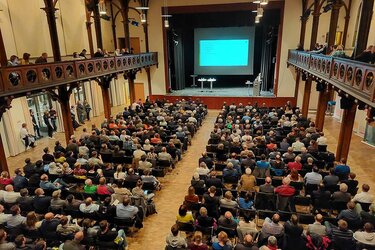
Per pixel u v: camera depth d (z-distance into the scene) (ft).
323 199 22.71
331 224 19.29
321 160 31.35
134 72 64.18
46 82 33.71
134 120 45.96
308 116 63.10
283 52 67.00
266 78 74.49
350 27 58.80
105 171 28.17
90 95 64.54
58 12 52.75
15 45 43.47
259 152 33.76
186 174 34.45
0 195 23.04
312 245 17.25
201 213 19.72
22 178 25.59
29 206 22.18
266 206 23.20
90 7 51.31
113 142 37.06
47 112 50.57
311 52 44.83
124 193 23.44
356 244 17.16
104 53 50.47
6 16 41.63
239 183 25.85
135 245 22.29
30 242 19.06
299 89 67.41
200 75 84.43
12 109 42.09
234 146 33.81
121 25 74.38
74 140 35.42
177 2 69.31
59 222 19.13
